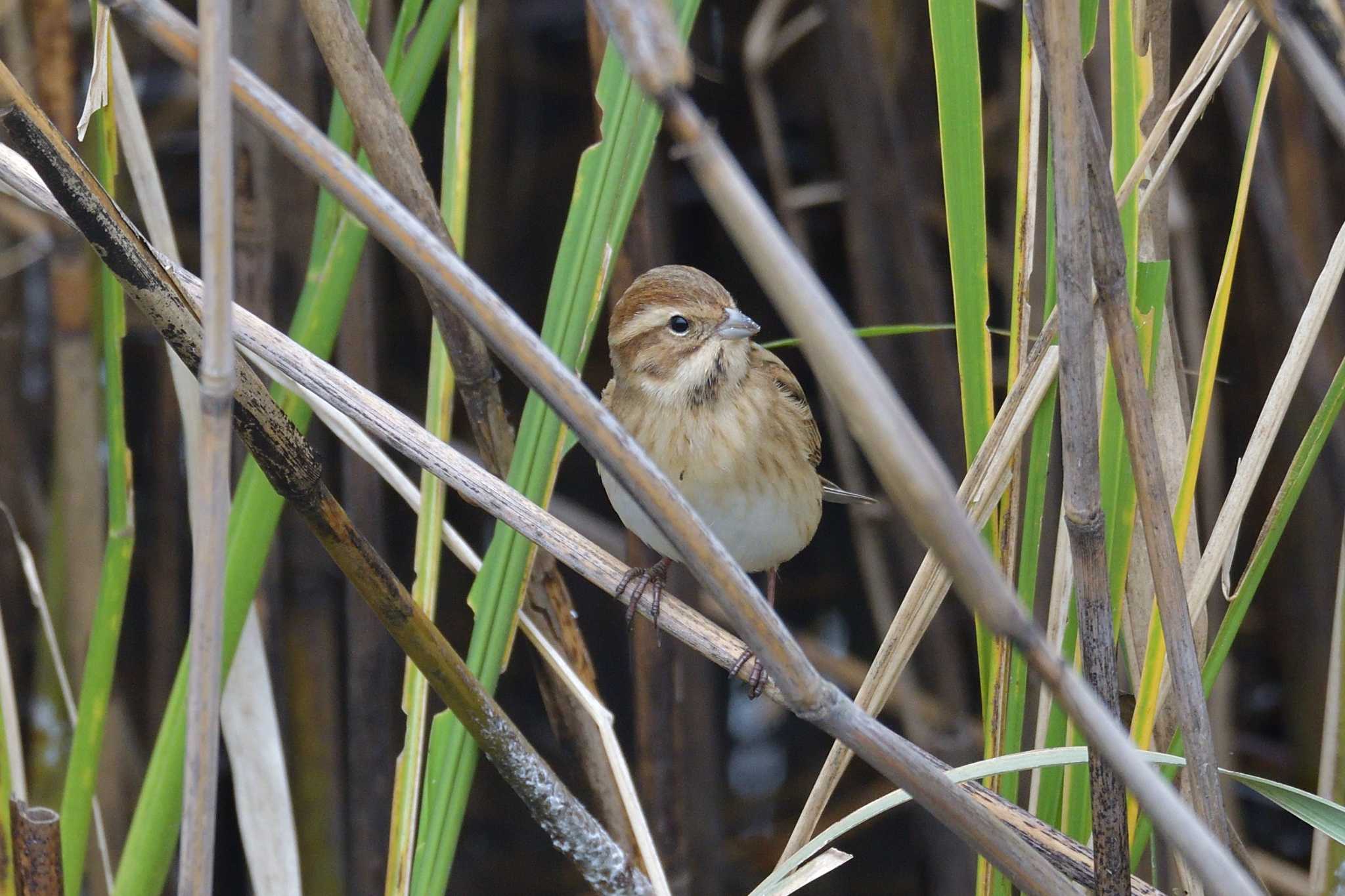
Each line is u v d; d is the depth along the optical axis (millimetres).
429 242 3836
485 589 6246
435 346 6723
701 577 4133
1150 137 5184
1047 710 5855
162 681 10719
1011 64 10984
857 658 13328
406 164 6324
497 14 12156
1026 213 5605
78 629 8961
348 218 6465
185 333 4859
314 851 9891
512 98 13117
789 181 13219
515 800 13055
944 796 4586
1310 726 10711
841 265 13086
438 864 5883
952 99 5223
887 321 10844
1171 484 5789
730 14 12922
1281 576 11242
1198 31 10898
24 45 9242
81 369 8789
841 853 5398
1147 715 5570
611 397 8266
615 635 13039
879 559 11141
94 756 6383
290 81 8773
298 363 5621
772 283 3195
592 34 7285
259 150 8312
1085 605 4945
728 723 13500
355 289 9078
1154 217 5805
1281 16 4195
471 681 5332
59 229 8609
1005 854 4684
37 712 9461
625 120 6156
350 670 9562
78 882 6352
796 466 8008
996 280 11617
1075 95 4438
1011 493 5707
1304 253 9766
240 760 6734
